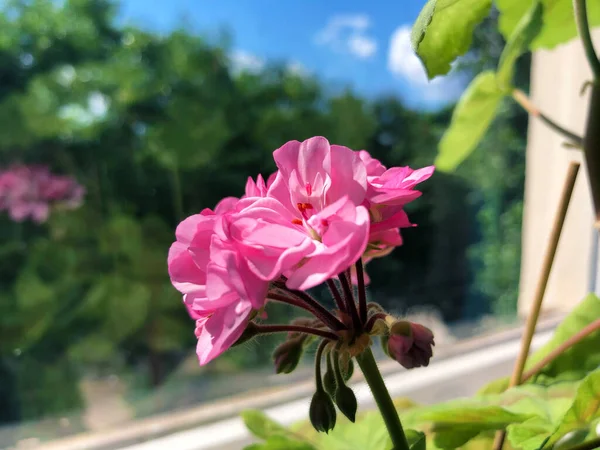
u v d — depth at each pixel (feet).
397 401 0.82
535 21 0.63
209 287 0.36
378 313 0.45
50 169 1.26
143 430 1.00
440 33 0.57
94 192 1.30
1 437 1.04
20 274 1.24
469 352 1.21
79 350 1.26
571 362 0.73
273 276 0.35
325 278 0.34
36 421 1.11
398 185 0.41
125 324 1.29
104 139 1.31
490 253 1.48
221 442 0.95
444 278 1.41
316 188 0.40
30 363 1.20
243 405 1.07
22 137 1.22
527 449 0.60
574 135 0.65
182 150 1.29
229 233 0.36
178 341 1.33
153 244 1.33
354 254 0.34
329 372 0.46
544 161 1.34
